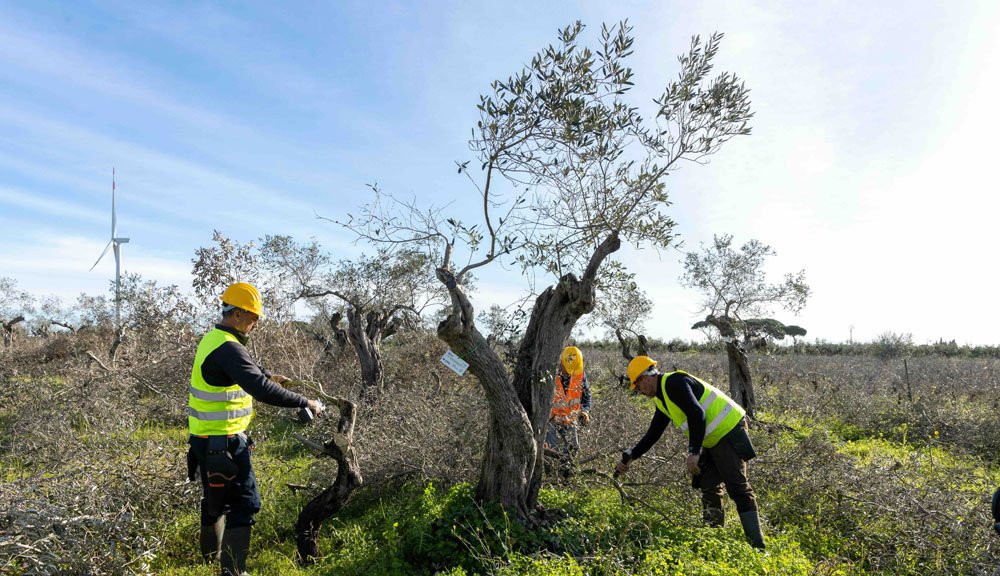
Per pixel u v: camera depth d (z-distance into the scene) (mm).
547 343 5109
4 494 4242
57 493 4387
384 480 5992
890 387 14109
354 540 4781
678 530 4648
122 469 5059
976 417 9562
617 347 22438
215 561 4410
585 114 4441
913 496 5086
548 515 4910
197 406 4129
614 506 5137
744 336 9609
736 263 10125
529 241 5012
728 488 4797
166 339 9734
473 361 4664
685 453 5785
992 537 4414
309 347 11195
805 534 5012
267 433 8445
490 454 4910
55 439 6879
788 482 5805
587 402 6941
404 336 13531
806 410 10648
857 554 4711
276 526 5262
